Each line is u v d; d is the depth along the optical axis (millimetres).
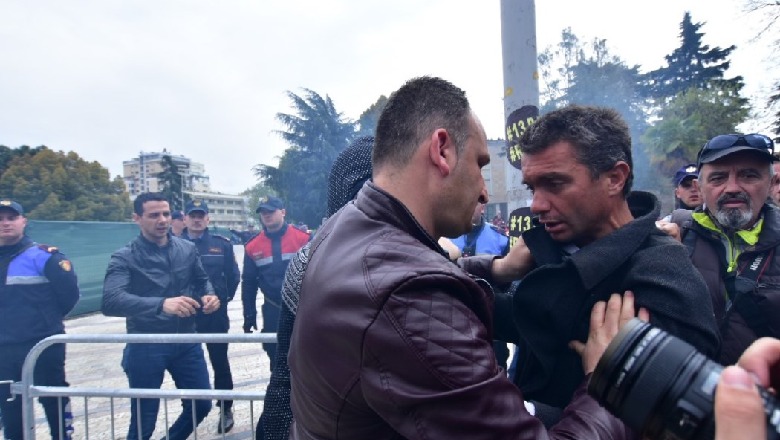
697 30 39406
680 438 514
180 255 3938
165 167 60375
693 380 525
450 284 846
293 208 35000
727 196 1759
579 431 833
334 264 920
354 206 1038
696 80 38312
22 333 3486
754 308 1674
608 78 34219
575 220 1122
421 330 784
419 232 973
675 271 991
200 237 5031
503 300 1396
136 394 2732
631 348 594
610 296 1054
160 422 4238
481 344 820
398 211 975
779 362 571
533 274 1150
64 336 2762
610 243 1055
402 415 774
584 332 1079
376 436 861
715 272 1790
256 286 4906
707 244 1869
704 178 1879
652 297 965
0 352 3465
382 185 1056
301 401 961
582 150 1078
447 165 1026
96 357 6645
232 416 4016
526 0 3148
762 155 1727
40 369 3566
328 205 1589
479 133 1112
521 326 1174
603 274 1030
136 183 132875
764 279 1707
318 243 1065
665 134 20703
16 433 3500
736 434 450
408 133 1032
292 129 35938
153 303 3396
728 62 38906
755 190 1751
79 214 37750
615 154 1092
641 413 552
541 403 1195
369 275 851
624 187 1129
